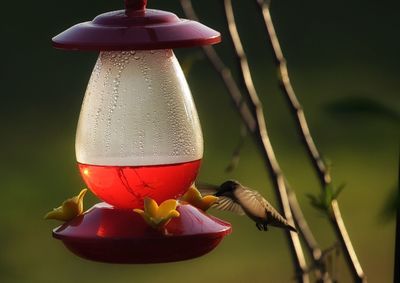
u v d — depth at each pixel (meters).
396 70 25.84
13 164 21.97
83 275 17.94
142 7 5.22
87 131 5.40
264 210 5.88
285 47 27.38
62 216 5.36
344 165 21.28
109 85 5.38
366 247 18.05
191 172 5.44
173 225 5.16
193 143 5.43
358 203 19.69
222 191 5.97
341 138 22.52
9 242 18.62
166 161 5.33
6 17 27.36
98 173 5.37
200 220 5.28
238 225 19.30
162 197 5.38
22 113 24.52
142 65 5.37
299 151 22.30
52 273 17.56
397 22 28.47
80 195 5.43
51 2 27.48
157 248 5.09
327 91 24.48
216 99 24.64
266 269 17.80
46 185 20.89
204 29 5.20
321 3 29.05
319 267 5.55
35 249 18.47
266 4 5.95
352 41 27.55
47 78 25.75
